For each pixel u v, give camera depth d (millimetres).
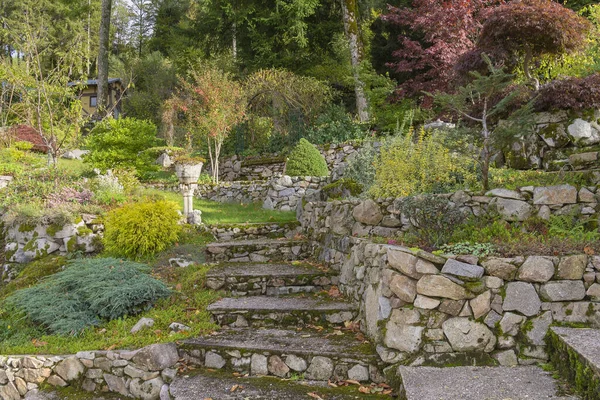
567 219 5355
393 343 4184
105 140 13039
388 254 4367
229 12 18219
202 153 15609
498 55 8766
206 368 4742
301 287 6227
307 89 15438
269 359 4566
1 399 4992
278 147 14945
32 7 25359
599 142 7926
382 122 14281
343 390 4137
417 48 13875
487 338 4023
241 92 14266
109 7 21922
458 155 6758
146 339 5062
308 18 18984
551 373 3666
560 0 13758
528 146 8289
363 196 7246
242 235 8367
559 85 8234
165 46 32938
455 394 3396
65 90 10469
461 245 4664
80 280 5992
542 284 4062
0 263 8203
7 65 10609
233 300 5898
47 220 7988
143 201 8773
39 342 5379
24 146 14695
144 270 6590
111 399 4648
